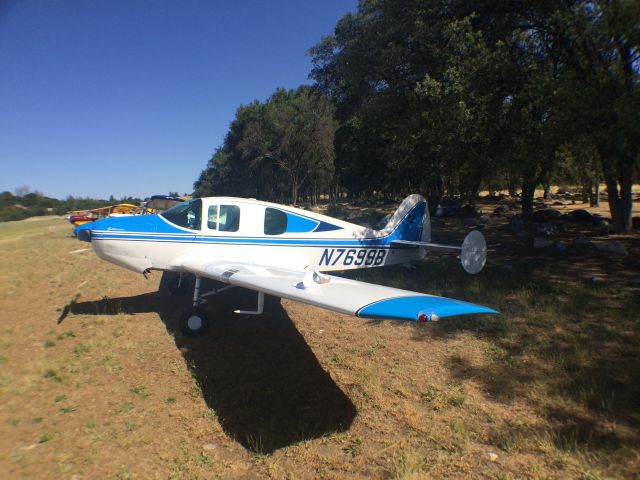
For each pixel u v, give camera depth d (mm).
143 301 7250
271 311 6723
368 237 7457
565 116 8914
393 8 13914
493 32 12766
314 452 3139
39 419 3562
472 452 3066
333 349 5113
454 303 3174
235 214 6445
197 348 5172
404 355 4859
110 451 3158
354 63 15617
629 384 3887
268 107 41969
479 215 21031
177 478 2861
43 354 4930
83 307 6867
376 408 3746
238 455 3121
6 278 9180
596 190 25656
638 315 5531
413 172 21578
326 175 49969
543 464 2891
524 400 3744
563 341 4930
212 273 5137
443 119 12289
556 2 10891
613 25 8172
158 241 6141
